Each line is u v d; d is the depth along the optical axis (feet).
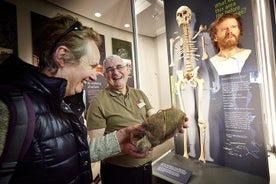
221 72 4.70
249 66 4.17
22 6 7.98
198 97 5.27
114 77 4.64
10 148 1.49
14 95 1.59
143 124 3.17
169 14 5.89
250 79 4.17
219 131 4.86
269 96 4.72
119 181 4.48
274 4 4.42
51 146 1.80
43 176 1.74
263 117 4.05
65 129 2.01
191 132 5.54
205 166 5.03
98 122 4.34
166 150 7.11
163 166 5.39
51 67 1.97
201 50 5.11
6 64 1.82
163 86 12.08
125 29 12.26
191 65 5.37
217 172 4.65
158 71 12.25
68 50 1.94
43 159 1.73
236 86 4.42
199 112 5.27
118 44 12.00
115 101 4.60
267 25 4.54
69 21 2.02
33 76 1.81
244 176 4.29
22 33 7.94
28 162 1.65
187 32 5.38
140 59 11.84
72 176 2.04
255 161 4.22
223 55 4.63
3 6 7.38
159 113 3.22
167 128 3.04
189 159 5.55
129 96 4.87
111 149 2.87
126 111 4.60
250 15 4.11
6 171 1.49
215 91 4.87
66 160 1.95
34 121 1.64
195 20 5.18
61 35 1.90
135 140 3.11
